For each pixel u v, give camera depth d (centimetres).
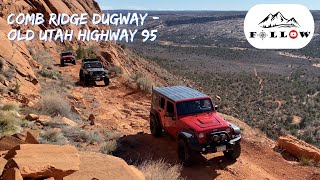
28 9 4212
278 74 15250
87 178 474
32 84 1844
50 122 1155
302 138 5112
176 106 1072
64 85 2289
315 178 1033
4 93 1475
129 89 2394
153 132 1241
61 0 5384
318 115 7325
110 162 539
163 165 862
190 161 989
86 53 3953
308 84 12669
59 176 459
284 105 8181
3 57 1884
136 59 5969
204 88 8594
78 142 1075
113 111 1764
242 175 977
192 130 986
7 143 690
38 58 3212
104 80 2531
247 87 10606
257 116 6425
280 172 1074
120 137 1227
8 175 400
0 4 3581
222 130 998
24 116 1194
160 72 6188
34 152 489
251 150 1258
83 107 1738
